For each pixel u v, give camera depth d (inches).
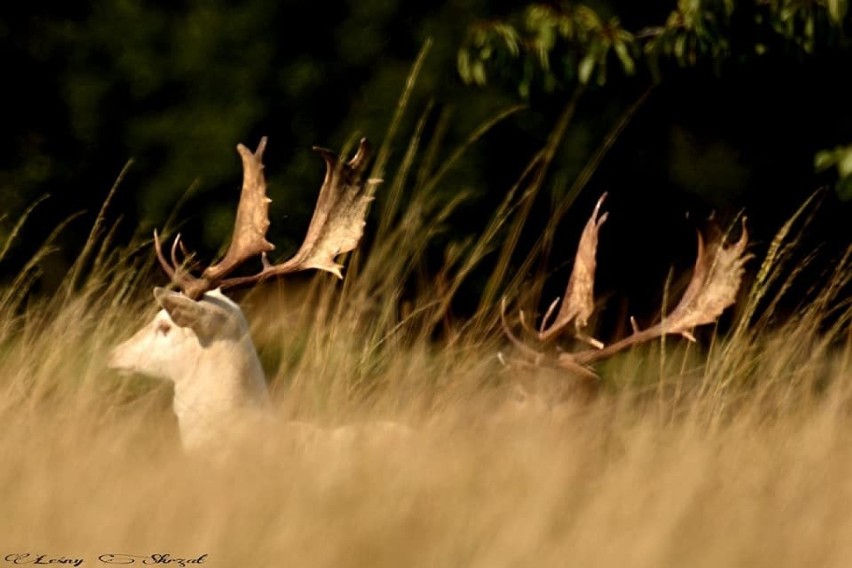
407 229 1314.0
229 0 1688.0
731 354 1016.2
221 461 783.1
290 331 1197.7
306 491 693.9
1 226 1652.3
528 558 645.9
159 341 869.8
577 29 1414.9
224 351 862.5
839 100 1710.1
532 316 1254.9
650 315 1688.0
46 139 1692.9
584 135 1648.6
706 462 799.1
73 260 1659.7
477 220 1617.9
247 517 670.5
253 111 1658.5
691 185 1691.7
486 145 1630.2
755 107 1700.3
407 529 662.5
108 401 886.4
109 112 1691.7
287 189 1637.6
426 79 1642.5
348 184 927.0
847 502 777.6
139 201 1674.5
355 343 1050.7
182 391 863.1
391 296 1123.9
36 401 857.5
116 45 1700.3
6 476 719.1
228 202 1652.3
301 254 913.5
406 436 804.6
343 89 1665.8
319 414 927.0
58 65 1705.2
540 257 1633.9
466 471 733.9
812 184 1707.7
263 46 1672.0
